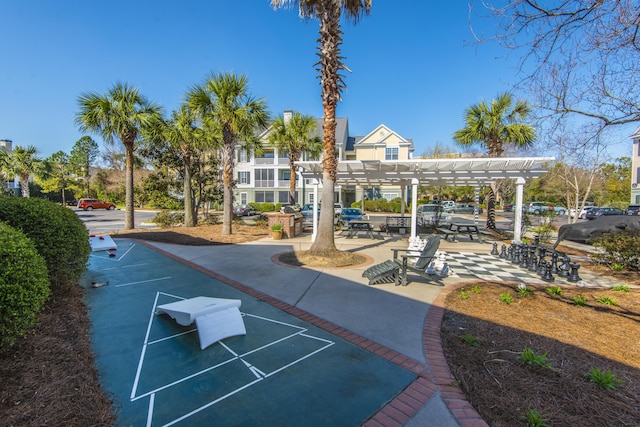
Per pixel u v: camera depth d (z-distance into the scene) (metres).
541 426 2.33
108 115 13.68
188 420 2.38
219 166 19.70
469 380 2.96
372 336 3.91
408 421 2.41
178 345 3.62
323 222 8.85
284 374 3.04
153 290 5.79
